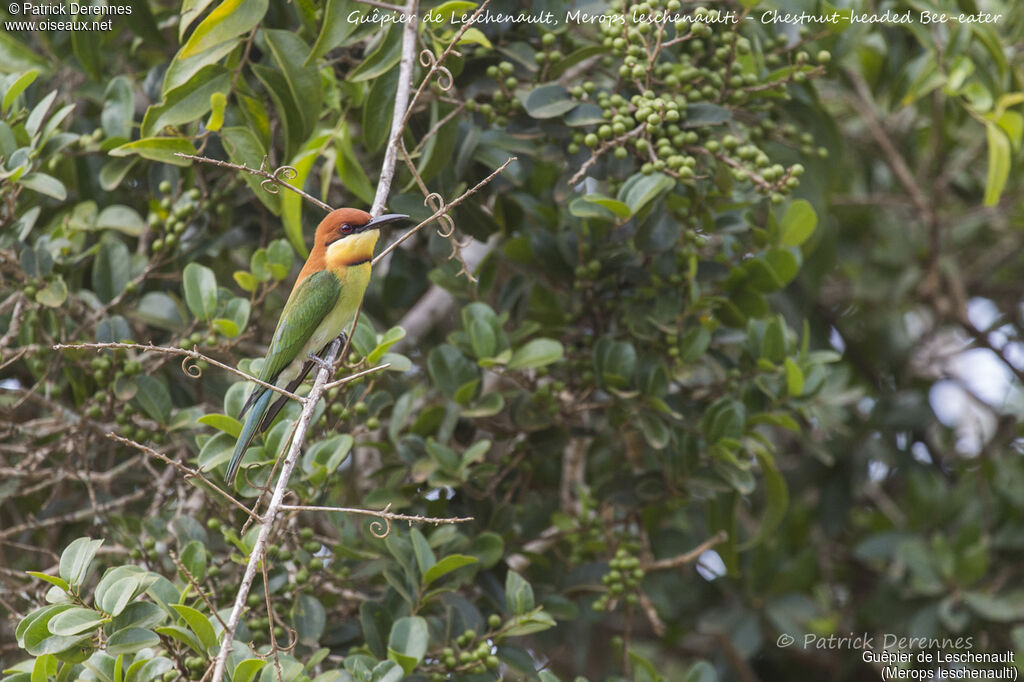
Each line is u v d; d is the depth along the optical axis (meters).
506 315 10.32
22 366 11.40
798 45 10.56
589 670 14.98
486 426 10.52
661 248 9.65
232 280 12.16
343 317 9.24
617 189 9.91
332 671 7.54
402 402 10.16
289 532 9.04
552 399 10.19
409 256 12.55
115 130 10.43
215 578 8.82
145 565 9.22
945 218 15.97
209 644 6.99
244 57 9.38
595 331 10.83
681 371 10.09
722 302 10.62
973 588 13.14
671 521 14.53
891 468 15.69
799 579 14.10
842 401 13.55
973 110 11.30
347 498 11.88
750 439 10.40
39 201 11.13
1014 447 15.20
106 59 11.81
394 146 8.12
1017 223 15.67
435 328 13.30
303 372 9.27
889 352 16.17
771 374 10.44
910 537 13.84
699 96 9.61
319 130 9.95
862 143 16.11
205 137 9.27
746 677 14.37
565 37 10.62
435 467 9.73
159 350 6.91
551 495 12.24
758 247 10.84
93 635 6.96
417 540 8.60
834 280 16.95
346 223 9.21
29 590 9.43
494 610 10.06
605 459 12.16
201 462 8.38
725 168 9.47
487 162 9.92
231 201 10.82
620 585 9.95
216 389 11.38
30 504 11.70
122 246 10.38
